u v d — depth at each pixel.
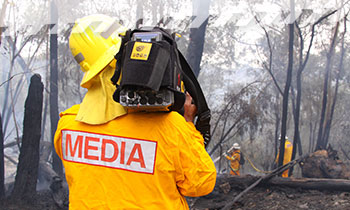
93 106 1.00
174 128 0.90
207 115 1.06
